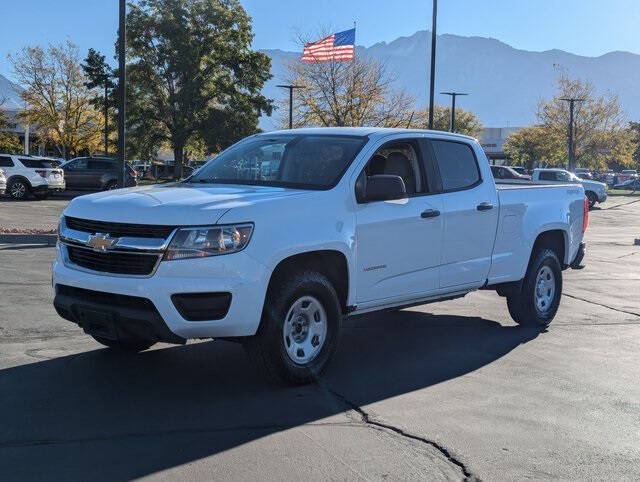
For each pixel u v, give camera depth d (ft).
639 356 22.91
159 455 13.94
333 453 14.28
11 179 96.99
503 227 24.81
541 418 16.72
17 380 18.54
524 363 21.68
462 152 24.08
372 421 16.19
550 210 27.04
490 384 19.36
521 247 25.63
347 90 119.14
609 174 296.10
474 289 24.16
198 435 15.05
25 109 183.11
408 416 16.60
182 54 160.15
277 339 17.66
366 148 20.68
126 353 21.53
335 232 18.74
